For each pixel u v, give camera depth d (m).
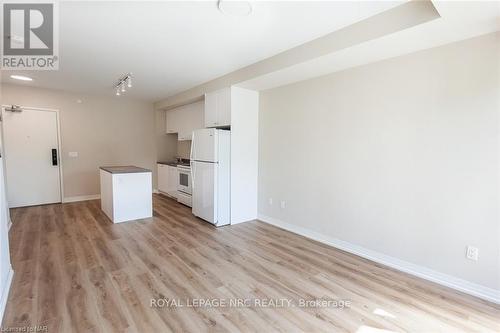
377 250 2.87
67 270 2.57
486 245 2.16
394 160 2.68
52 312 1.92
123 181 4.15
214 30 2.50
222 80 4.10
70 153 5.47
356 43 2.32
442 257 2.40
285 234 3.74
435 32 2.07
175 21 2.33
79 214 4.57
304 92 3.56
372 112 2.83
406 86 2.56
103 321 1.84
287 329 1.80
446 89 2.31
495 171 2.10
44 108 5.10
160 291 2.23
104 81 4.49
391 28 2.09
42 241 3.31
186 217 4.52
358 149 2.98
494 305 2.09
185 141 6.59
